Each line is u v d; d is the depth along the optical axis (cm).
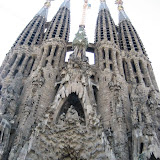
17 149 2677
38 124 2850
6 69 4375
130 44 5441
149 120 3123
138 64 4772
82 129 2923
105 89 4006
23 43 5194
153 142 2709
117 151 2880
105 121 3425
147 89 4084
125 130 3195
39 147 2680
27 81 4162
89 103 3216
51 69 4384
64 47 5322
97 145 2702
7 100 3319
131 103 3647
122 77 4372
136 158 2650
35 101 3544
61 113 3294
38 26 6112
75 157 2759
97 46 5378
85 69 3888
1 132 2817
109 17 6569
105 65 4719
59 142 2830
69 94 3381
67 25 6297
